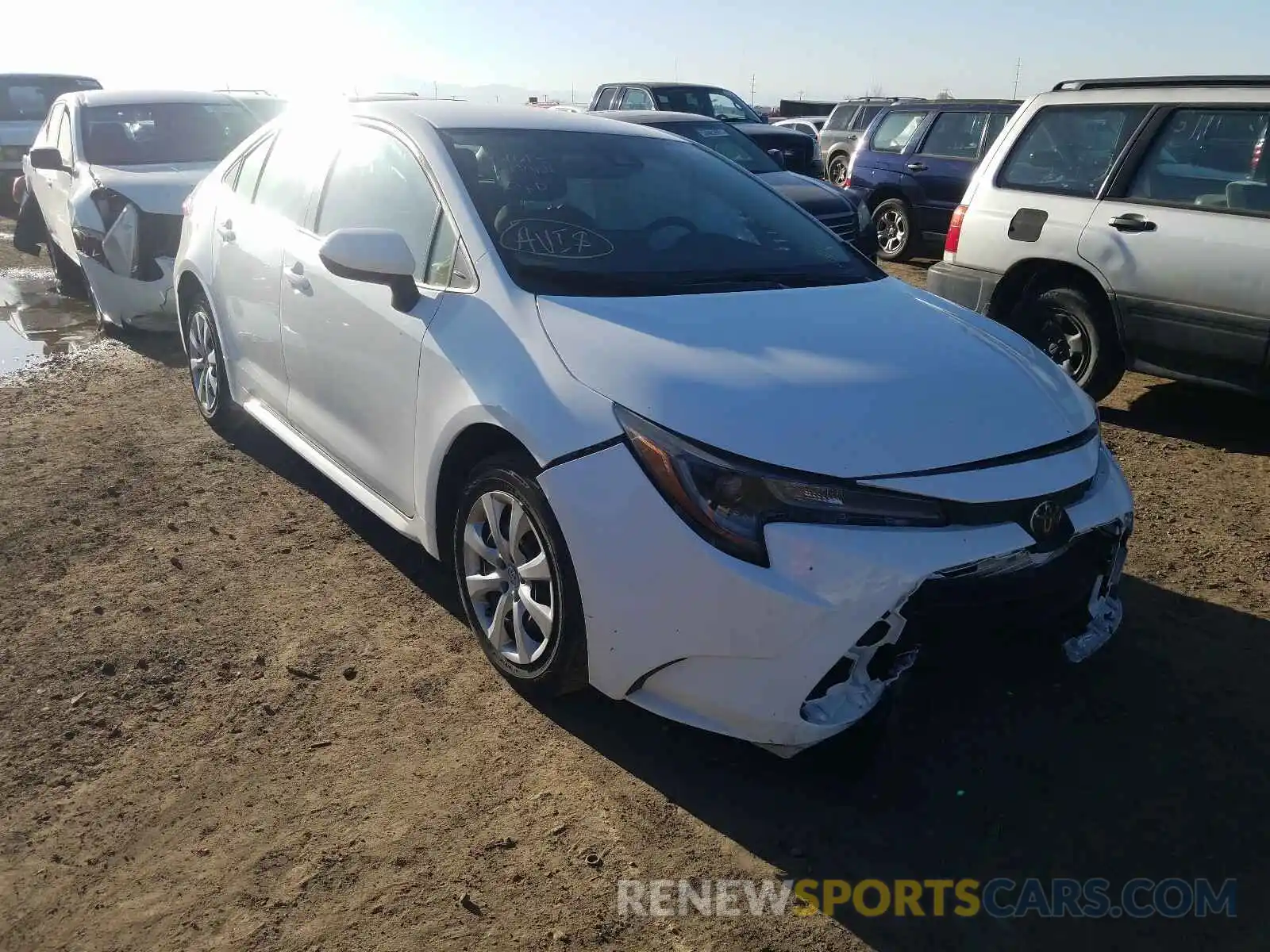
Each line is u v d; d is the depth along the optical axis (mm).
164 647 3361
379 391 3531
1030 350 3314
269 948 2230
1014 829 2639
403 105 4031
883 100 17672
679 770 2822
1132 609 3740
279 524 4309
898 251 11531
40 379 6379
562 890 2404
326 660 3307
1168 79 5676
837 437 2516
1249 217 5156
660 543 2518
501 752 2875
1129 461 5312
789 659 2418
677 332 2879
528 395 2830
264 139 4801
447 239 3408
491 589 3127
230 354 4840
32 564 3920
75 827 2576
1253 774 2859
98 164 7574
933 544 2438
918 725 3035
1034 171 6184
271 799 2680
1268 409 6254
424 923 2299
